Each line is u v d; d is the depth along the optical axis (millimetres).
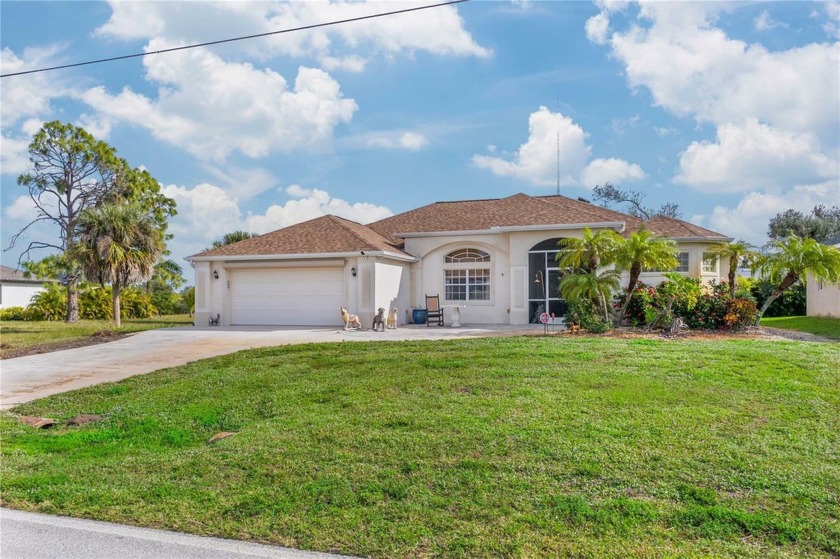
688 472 5117
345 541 4082
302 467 5574
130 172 33625
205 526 4402
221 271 21906
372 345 13430
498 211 23312
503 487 4910
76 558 3926
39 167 32094
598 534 4090
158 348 15312
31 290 40719
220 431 7414
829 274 15594
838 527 4113
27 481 5520
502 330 18094
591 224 19656
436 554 3867
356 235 21016
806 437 6008
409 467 5438
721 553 3795
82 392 9945
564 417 6770
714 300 16281
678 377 8680
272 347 13742
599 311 16297
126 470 5816
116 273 23953
